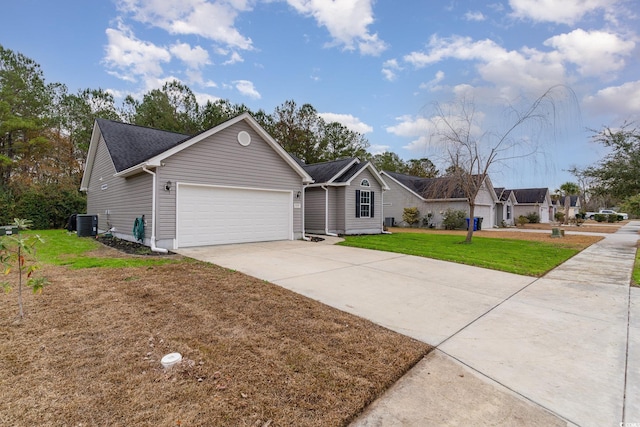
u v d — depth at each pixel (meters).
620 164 12.05
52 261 7.18
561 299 5.29
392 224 26.14
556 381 2.82
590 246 12.77
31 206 17.55
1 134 18.78
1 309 4.04
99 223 15.12
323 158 31.22
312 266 7.47
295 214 13.09
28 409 2.18
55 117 22.28
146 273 6.08
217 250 9.53
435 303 4.98
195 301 4.56
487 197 25.44
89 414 2.16
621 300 5.25
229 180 10.95
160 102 23.16
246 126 11.38
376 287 5.82
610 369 3.04
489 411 2.41
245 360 2.96
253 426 2.12
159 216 9.41
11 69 20.27
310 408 2.34
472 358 3.23
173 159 9.67
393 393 2.62
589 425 2.27
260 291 5.17
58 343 3.16
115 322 3.72
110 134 13.34
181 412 2.21
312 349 3.26
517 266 7.97
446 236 16.45
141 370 2.72
